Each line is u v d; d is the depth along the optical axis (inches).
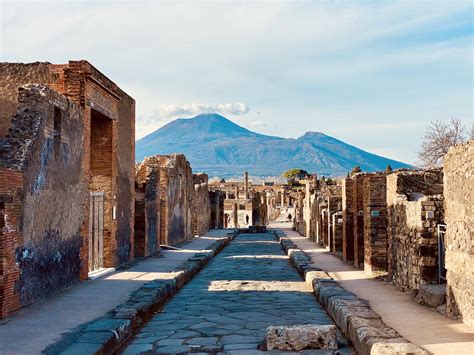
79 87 653.3
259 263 983.0
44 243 523.8
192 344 394.3
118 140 816.3
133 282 641.0
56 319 427.8
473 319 368.5
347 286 617.3
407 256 555.5
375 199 718.5
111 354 363.9
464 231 384.8
